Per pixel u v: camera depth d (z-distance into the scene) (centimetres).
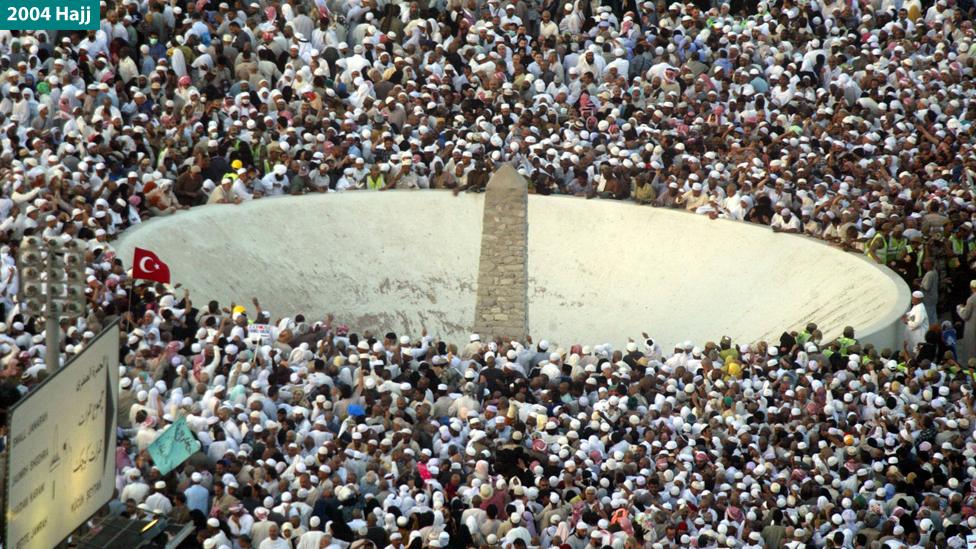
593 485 5806
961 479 6062
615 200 8225
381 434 5925
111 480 5016
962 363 7288
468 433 6034
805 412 6309
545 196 8238
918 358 6888
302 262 7831
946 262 7550
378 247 8025
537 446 5909
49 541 4662
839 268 7569
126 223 7350
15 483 4512
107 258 6688
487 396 6275
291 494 5559
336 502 5531
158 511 5191
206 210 7675
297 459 5644
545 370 6462
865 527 5809
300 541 5391
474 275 8056
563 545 5469
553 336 7912
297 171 8062
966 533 5728
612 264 8056
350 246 7981
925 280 7362
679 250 8006
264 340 6412
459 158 8206
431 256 8062
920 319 7044
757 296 7706
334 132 8169
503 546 5462
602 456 5991
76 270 5244
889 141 8275
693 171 8169
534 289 8081
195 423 5759
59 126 7600
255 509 5469
